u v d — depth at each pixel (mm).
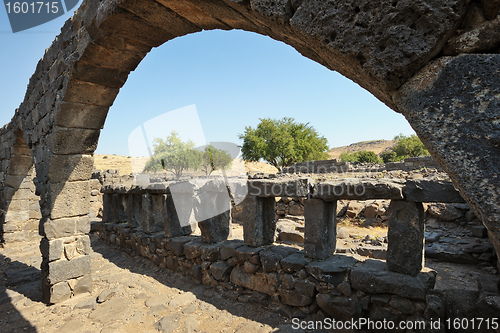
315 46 1637
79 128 4535
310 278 3580
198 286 4793
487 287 2943
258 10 1690
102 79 4121
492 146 1208
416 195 3012
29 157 8375
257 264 4082
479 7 1285
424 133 1327
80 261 4770
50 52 4590
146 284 5062
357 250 5355
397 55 1349
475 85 1258
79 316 4059
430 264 5082
